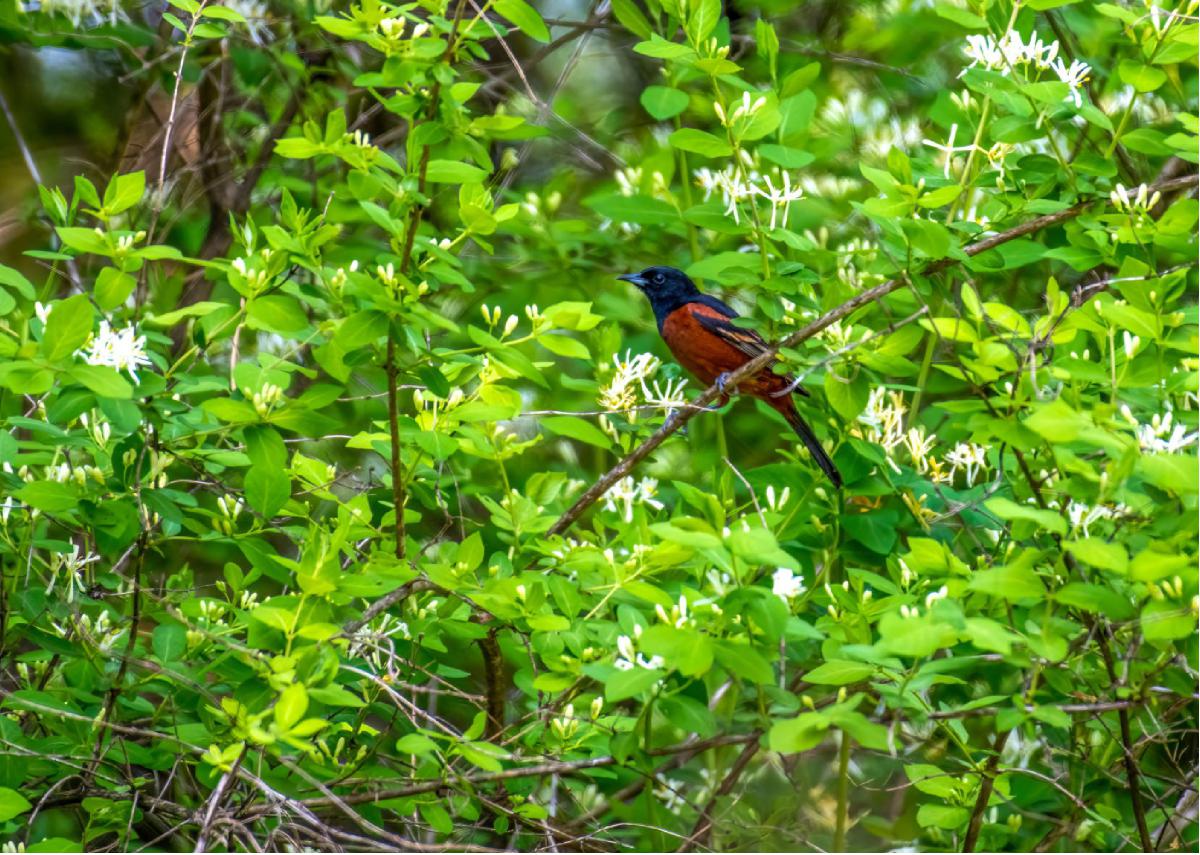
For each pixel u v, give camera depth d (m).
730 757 11.34
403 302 8.55
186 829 10.12
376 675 9.36
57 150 17.88
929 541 8.27
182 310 8.89
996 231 10.60
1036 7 10.11
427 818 8.99
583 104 18.78
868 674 7.95
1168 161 13.85
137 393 8.56
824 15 17.27
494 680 10.52
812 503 10.65
